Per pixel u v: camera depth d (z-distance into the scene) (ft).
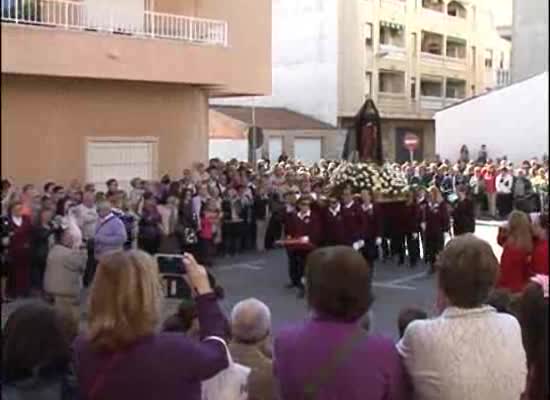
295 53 161.68
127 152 71.92
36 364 9.56
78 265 38.52
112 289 9.66
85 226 49.70
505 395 10.44
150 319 9.74
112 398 9.50
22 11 61.57
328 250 10.60
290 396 10.28
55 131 66.18
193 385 9.82
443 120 135.74
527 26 132.67
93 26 69.15
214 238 63.41
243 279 57.57
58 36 61.93
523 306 13.69
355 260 10.46
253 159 113.91
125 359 9.58
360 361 10.09
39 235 47.42
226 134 139.44
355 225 53.62
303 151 152.35
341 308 10.34
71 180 67.15
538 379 13.21
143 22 73.72
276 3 163.02
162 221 58.13
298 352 10.27
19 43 59.72
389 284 56.65
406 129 173.37
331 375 10.03
